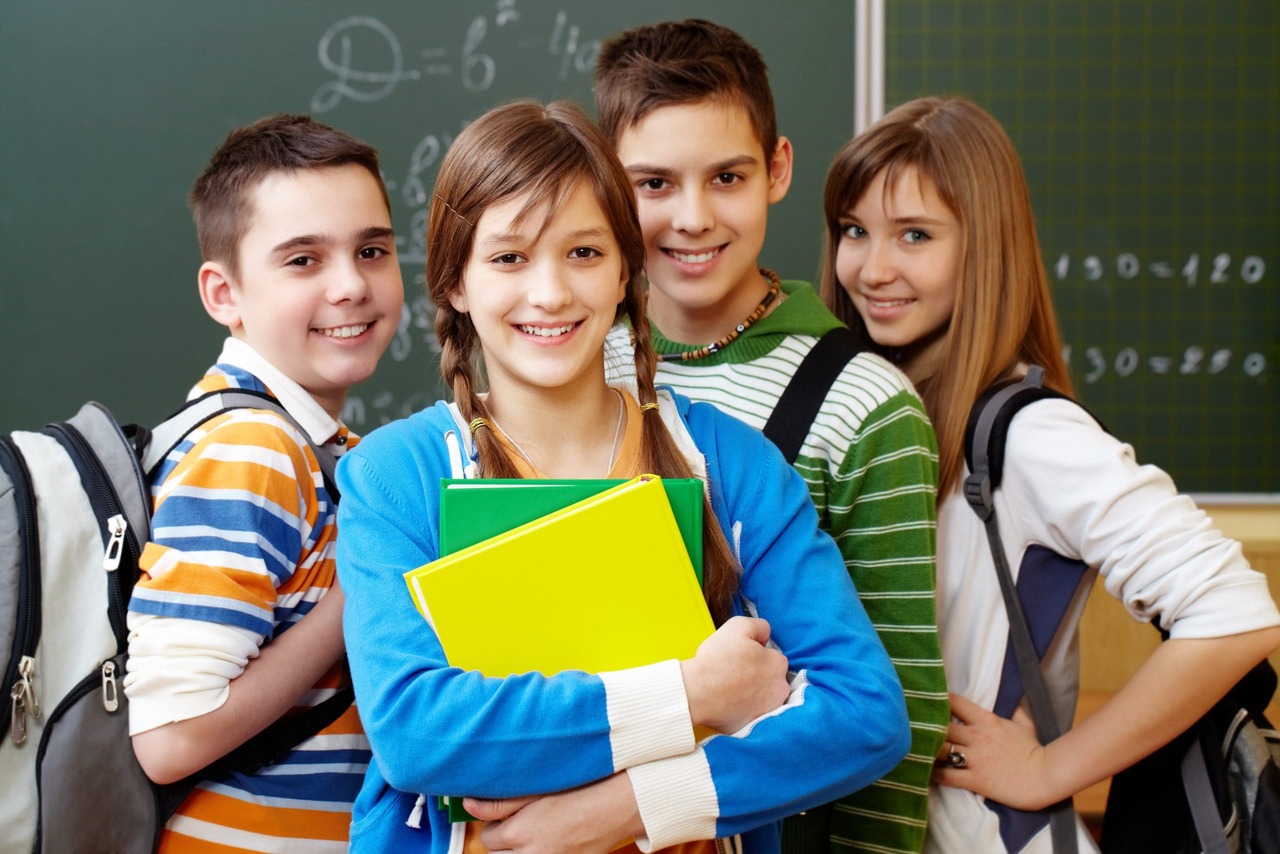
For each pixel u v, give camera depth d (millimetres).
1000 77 2037
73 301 1998
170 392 2014
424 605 769
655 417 898
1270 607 1065
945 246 1264
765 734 777
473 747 739
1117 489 1064
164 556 938
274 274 1135
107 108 1984
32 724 950
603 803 753
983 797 1129
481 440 862
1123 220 2057
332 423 1147
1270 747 1071
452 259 862
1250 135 2041
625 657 784
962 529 1173
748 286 1190
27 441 1021
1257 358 2072
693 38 1151
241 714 937
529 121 855
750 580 884
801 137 2053
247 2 1996
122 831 949
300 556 1019
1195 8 2023
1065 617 1176
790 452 1079
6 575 953
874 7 2027
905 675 1037
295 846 992
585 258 851
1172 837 1103
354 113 2027
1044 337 1282
